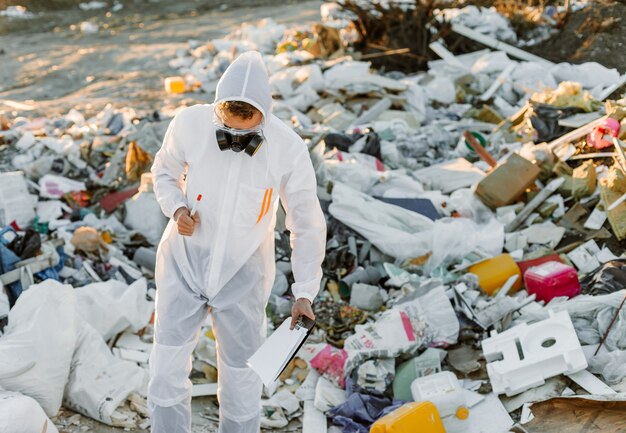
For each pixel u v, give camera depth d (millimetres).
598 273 4336
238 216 2781
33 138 6918
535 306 4211
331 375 3943
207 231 2818
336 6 10906
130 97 9117
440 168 6141
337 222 5125
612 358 3682
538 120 6219
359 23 9711
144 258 5047
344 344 4145
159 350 2879
